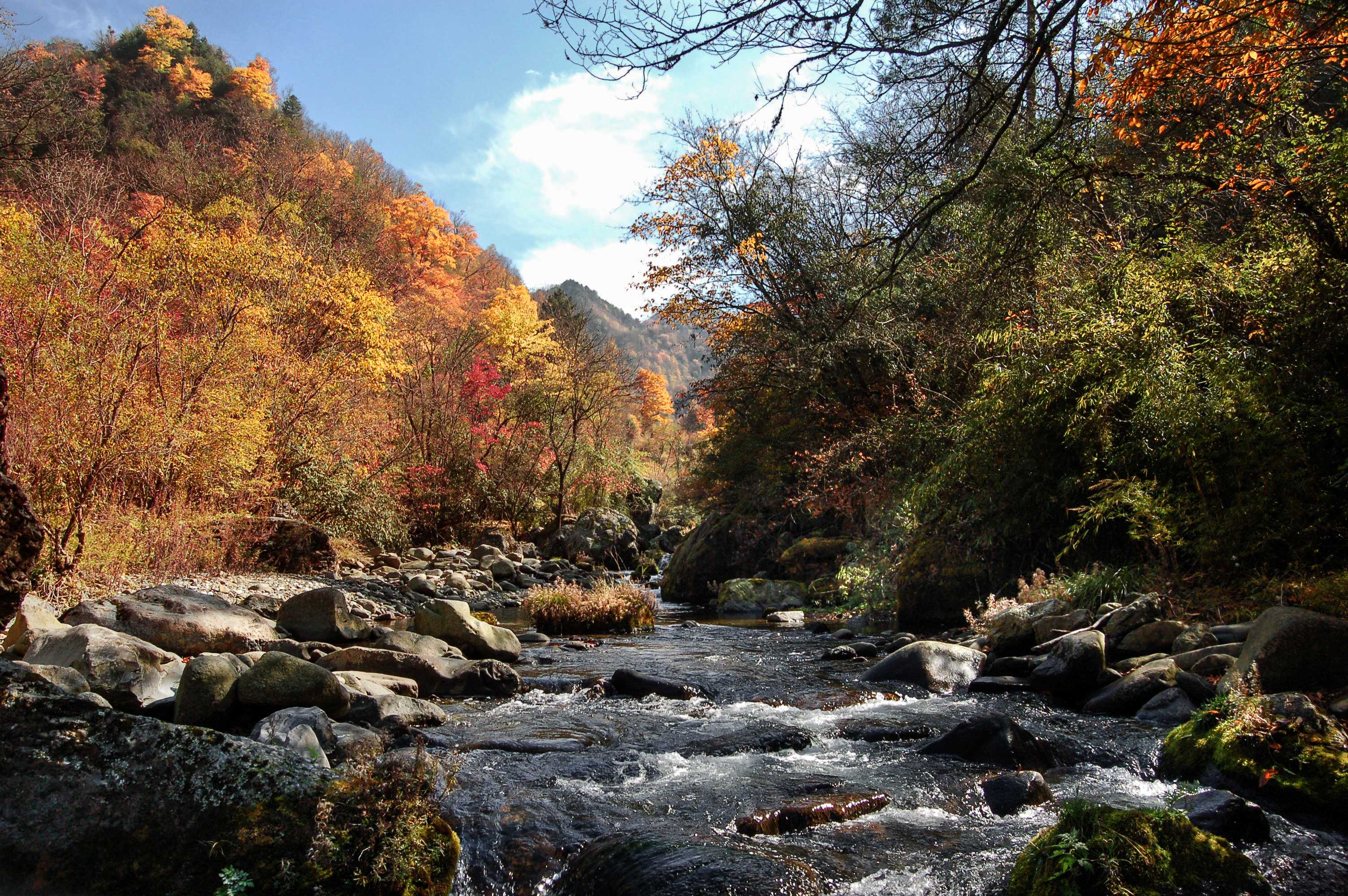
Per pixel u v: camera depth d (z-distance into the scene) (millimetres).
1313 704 3852
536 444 21516
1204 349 6086
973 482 8875
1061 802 3721
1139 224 7363
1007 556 8867
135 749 2775
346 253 18297
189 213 11750
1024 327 7969
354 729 4773
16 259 8445
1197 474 6254
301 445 13047
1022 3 3598
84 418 8352
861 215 13531
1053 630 6531
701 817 3596
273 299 13234
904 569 9461
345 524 14477
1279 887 2756
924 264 11312
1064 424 7520
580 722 5488
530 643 9391
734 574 15148
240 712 4863
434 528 18938
